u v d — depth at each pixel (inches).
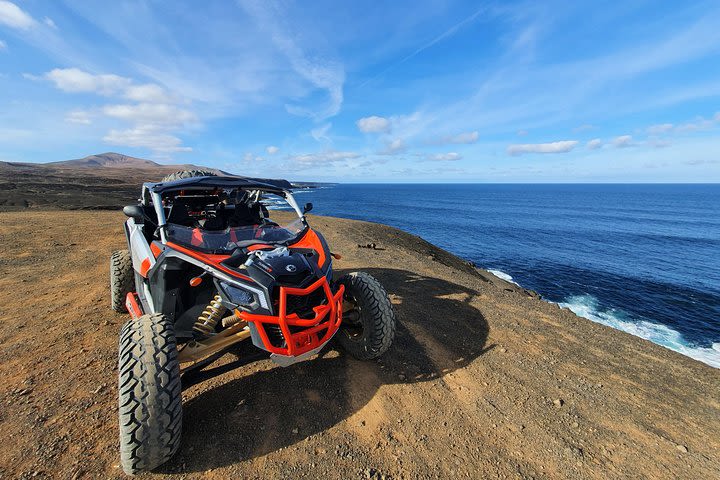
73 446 103.3
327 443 109.5
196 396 128.9
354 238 524.4
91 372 141.8
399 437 114.0
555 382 151.9
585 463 107.6
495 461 106.6
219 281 123.6
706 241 1898.4
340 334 163.9
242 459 101.7
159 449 92.1
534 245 1640.0
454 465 104.1
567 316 243.9
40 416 115.2
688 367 177.5
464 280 318.0
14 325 182.5
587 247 1617.9
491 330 201.3
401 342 174.7
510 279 1021.8
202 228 155.9
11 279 259.3
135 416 89.5
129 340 100.0
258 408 123.4
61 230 475.5
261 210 205.2
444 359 163.6
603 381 155.9
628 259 1350.9
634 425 127.1
